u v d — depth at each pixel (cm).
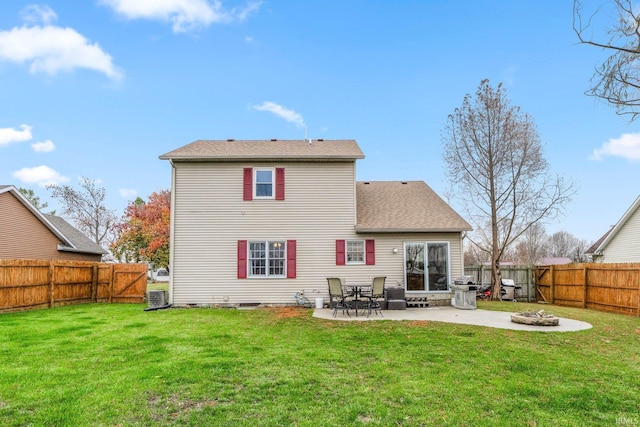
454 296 1371
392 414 434
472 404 465
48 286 1394
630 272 1200
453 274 1412
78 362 618
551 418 432
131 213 3412
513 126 1780
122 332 874
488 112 1814
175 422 410
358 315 1150
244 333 866
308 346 738
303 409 446
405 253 1418
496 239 1789
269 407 450
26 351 687
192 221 1408
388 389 509
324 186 1434
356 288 1222
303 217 1421
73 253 2284
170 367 588
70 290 1499
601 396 494
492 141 1820
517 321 991
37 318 1100
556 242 5144
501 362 634
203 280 1389
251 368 590
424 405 460
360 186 1797
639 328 948
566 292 1532
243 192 1423
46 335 834
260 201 1423
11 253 1783
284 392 496
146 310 1281
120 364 609
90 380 530
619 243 1866
